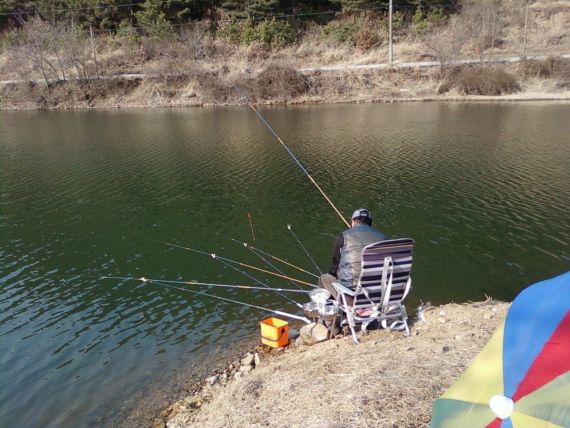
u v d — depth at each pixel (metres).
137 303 7.59
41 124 28.97
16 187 14.59
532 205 11.55
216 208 12.16
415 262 8.63
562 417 2.33
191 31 44.25
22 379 5.77
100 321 7.08
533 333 2.71
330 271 5.63
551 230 9.98
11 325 7.01
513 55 37.25
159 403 5.24
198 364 5.95
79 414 5.14
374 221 10.77
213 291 7.91
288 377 4.83
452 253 8.98
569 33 40.09
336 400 4.03
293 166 16.25
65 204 12.81
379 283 5.14
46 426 4.98
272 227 10.72
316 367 4.86
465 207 11.57
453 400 2.74
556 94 32.38
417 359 4.53
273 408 4.26
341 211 11.58
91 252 9.63
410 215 11.12
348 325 5.79
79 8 48.06
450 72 36.00
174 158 18.16
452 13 44.53
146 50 43.78
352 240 5.27
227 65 40.66
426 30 42.62
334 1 46.47
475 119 24.83
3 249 9.86
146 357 6.14
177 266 8.88
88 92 39.56
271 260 9.05
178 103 37.47
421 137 20.53
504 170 14.73
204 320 7.03
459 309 6.38
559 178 13.71
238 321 6.97
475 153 17.16
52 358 6.18
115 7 47.34
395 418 3.62
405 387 4.03
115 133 24.73
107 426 4.93
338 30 43.75
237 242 9.94
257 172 15.65
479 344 4.74
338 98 35.72
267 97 36.72
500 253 8.94
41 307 7.53
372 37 42.34
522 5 43.75
